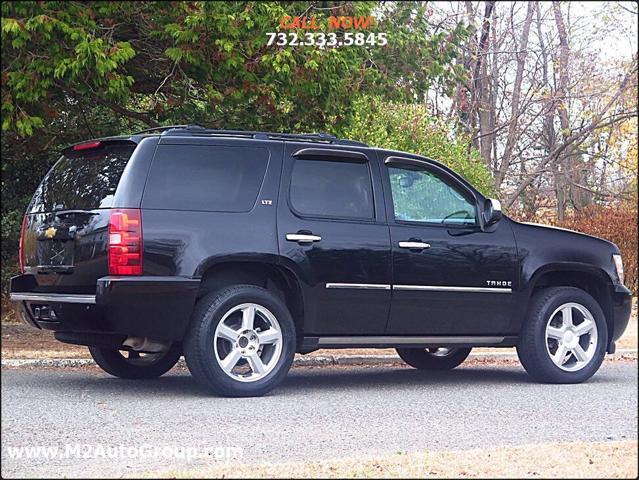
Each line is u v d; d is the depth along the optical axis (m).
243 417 7.70
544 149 28.41
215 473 5.27
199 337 8.43
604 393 9.52
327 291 8.95
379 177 9.40
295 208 8.90
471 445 6.71
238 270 8.87
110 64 11.41
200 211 8.48
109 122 15.70
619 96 27.61
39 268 8.82
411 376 10.88
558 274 10.55
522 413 8.20
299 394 9.07
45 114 12.45
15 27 11.05
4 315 17.42
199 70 12.95
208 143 8.70
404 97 15.24
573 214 23.75
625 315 10.70
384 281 9.20
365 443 6.72
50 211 8.85
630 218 21.91
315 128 14.56
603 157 28.58
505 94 27.27
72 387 9.39
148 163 8.42
